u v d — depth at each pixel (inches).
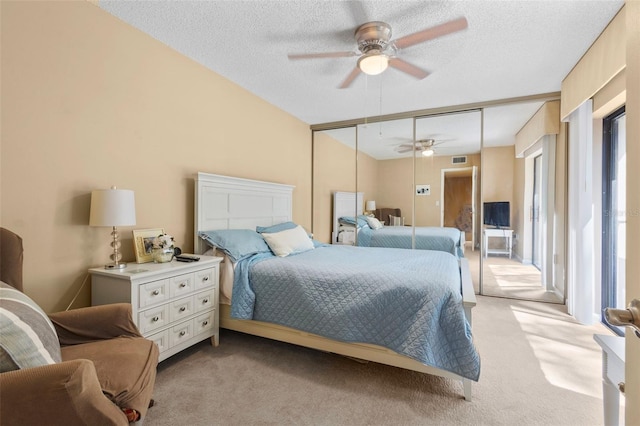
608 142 110.5
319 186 184.9
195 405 65.5
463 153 160.1
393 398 68.1
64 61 72.4
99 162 79.7
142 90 89.8
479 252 159.3
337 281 79.4
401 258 103.2
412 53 99.5
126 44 85.4
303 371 79.4
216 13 80.4
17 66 64.9
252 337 100.8
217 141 115.7
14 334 37.2
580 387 71.7
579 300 112.5
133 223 76.7
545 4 76.4
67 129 73.2
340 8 78.0
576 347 92.1
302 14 80.3
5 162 63.4
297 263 92.6
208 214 106.3
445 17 81.4
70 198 74.0
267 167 144.2
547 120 138.4
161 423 59.9
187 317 82.7
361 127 175.5
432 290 68.7
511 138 181.9
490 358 85.6
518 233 186.1
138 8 78.8
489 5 76.6
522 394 69.2
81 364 35.5
